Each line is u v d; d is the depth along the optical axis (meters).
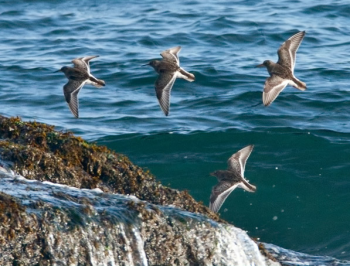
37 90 23.47
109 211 11.42
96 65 26.06
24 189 11.52
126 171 13.48
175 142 18.69
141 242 11.38
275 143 18.61
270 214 15.66
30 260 10.45
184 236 11.78
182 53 27.62
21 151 12.77
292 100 21.92
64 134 13.80
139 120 20.56
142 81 24.28
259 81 23.91
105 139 18.91
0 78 24.70
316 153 18.02
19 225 10.52
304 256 13.92
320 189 16.45
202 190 16.44
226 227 12.38
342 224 15.21
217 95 22.62
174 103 22.05
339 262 13.62
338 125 20.00
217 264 11.95
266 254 13.06
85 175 13.13
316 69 25.20
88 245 10.88
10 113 21.16
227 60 26.48
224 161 17.72
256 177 16.92
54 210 10.95
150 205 11.97
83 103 22.19
